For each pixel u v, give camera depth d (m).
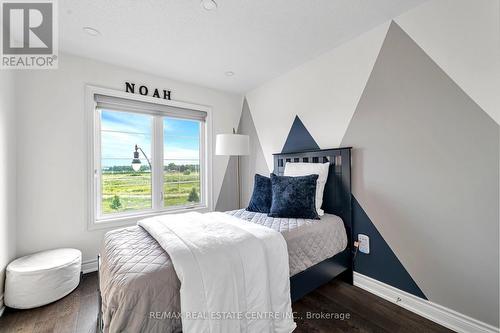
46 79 2.10
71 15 1.67
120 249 1.27
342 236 1.96
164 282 0.98
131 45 2.10
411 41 1.65
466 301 1.41
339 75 2.16
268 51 2.25
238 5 1.60
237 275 1.11
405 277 1.70
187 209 3.04
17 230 1.94
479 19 1.35
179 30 1.89
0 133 1.66
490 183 1.33
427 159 1.58
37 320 1.57
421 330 1.45
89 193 2.30
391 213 1.78
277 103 2.88
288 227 1.66
